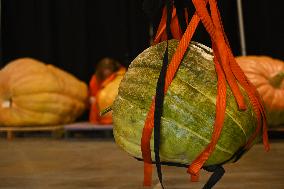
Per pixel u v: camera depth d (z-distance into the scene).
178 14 1.88
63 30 6.55
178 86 1.64
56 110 5.40
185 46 1.67
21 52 6.62
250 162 3.00
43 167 3.03
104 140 4.88
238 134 1.65
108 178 2.56
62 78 5.62
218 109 1.61
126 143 1.75
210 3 1.71
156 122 1.59
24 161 3.34
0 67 6.53
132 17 6.44
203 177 2.48
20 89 5.27
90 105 6.02
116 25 6.53
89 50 6.61
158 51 1.77
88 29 6.61
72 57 6.57
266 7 5.89
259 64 4.48
